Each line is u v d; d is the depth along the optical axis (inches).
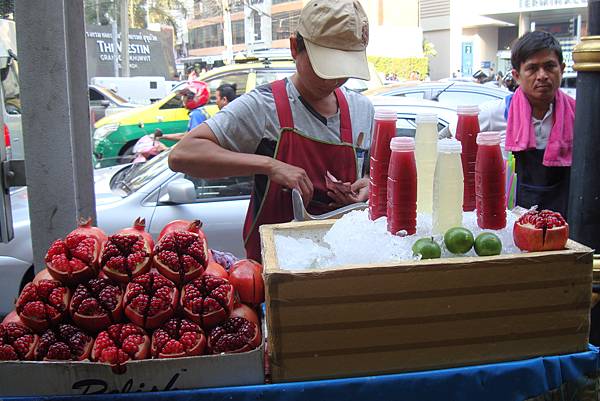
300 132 90.7
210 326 60.3
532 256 58.4
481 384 58.3
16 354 57.1
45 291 59.8
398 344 57.4
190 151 88.7
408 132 187.2
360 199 91.0
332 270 55.5
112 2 995.3
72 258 61.7
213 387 56.5
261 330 63.9
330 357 56.8
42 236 104.9
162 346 57.5
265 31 1123.9
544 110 117.7
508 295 58.5
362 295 56.2
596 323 88.3
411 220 63.0
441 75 1238.9
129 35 818.8
